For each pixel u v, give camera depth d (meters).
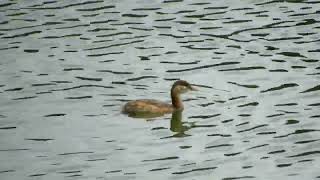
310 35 39.69
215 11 43.28
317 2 43.53
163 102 34.03
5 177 29.17
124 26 41.94
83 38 40.84
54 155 30.56
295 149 30.36
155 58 38.47
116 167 29.66
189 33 40.84
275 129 31.81
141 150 30.84
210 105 34.12
